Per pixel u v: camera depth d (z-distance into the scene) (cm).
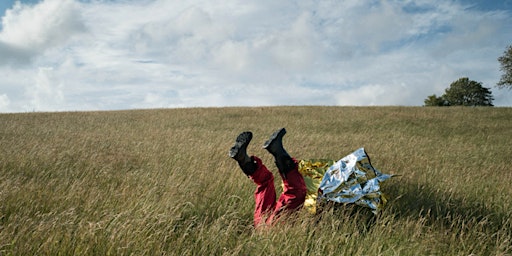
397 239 386
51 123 1892
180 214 408
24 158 741
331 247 350
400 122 2234
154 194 495
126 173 664
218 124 2069
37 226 357
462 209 501
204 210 468
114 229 342
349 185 447
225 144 1067
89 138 1162
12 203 450
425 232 416
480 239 400
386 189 575
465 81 6531
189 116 2498
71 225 360
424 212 490
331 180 455
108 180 607
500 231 423
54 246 319
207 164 723
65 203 464
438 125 2125
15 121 2000
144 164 770
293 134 1541
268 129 1848
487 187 640
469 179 680
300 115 2628
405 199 530
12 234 341
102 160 776
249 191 539
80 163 740
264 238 356
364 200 424
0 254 306
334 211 435
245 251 338
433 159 957
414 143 1309
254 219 423
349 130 1897
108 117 2366
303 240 358
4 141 1037
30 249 314
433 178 682
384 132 1830
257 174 412
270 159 816
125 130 1571
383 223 404
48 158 763
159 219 379
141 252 323
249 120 2309
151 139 1212
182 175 634
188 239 364
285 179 414
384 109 3020
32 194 484
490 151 1220
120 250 321
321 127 2008
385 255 353
